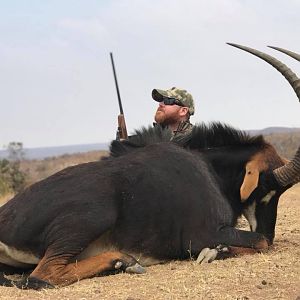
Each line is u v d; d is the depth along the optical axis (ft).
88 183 21.94
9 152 141.38
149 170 23.08
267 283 18.72
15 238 21.22
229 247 23.24
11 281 20.27
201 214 23.29
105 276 20.93
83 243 21.07
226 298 17.40
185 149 24.95
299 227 31.40
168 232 22.89
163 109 28.81
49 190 21.70
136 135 25.62
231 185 25.22
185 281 19.53
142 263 22.86
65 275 20.48
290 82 24.30
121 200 22.29
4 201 56.08
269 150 25.39
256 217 25.45
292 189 54.24
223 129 25.48
